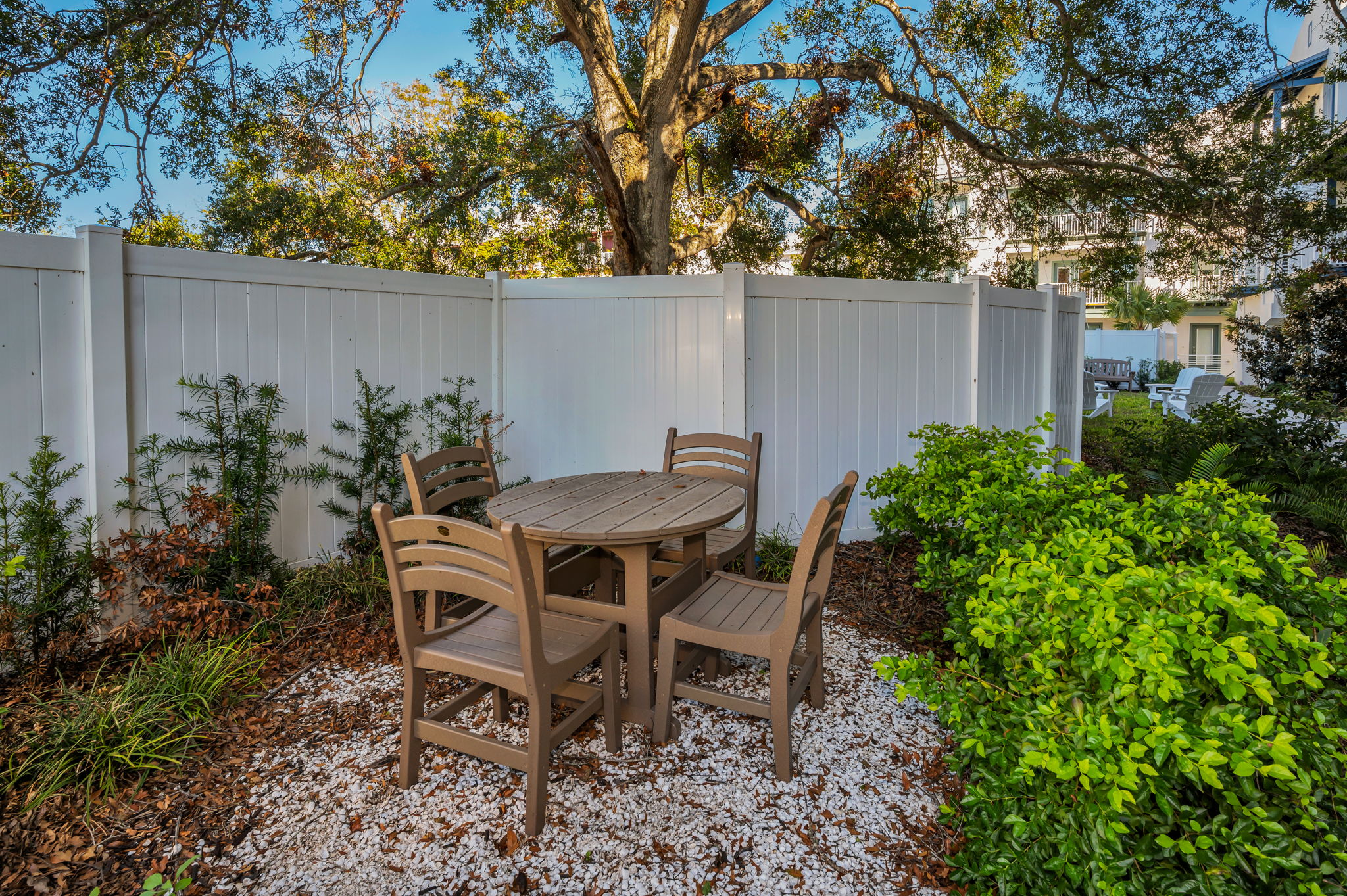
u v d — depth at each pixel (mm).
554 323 4688
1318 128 6375
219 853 1805
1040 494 2586
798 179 8828
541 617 2301
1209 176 6621
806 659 2490
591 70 6172
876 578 3883
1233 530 2025
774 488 4363
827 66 6922
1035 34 7277
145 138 5906
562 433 4730
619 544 2223
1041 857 1529
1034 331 5602
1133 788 1324
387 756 2244
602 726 2443
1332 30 7223
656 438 4453
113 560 2803
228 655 2773
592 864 1776
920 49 7840
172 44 5676
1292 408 5457
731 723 2443
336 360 3990
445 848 1830
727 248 9398
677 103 6109
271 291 3699
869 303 4598
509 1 5980
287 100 6008
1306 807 1295
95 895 1662
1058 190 7805
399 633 2023
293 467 3791
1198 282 8359
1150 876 1370
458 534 1839
